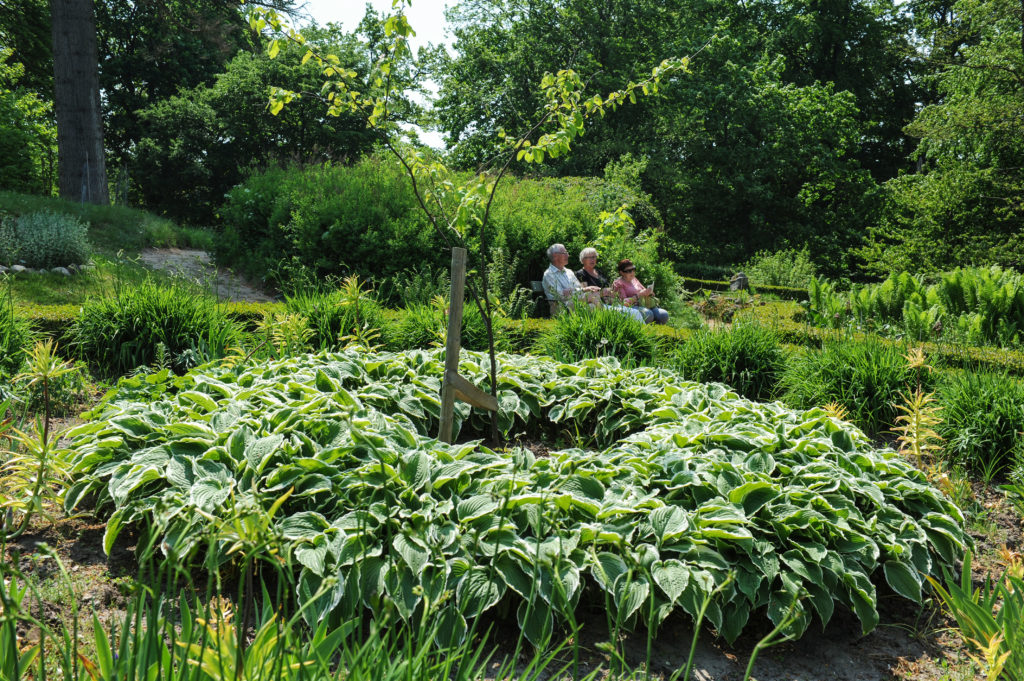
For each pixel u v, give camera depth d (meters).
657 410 4.43
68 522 3.20
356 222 9.75
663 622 2.85
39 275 8.35
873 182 30.94
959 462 4.73
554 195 13.59
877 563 3.07
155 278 8.34
